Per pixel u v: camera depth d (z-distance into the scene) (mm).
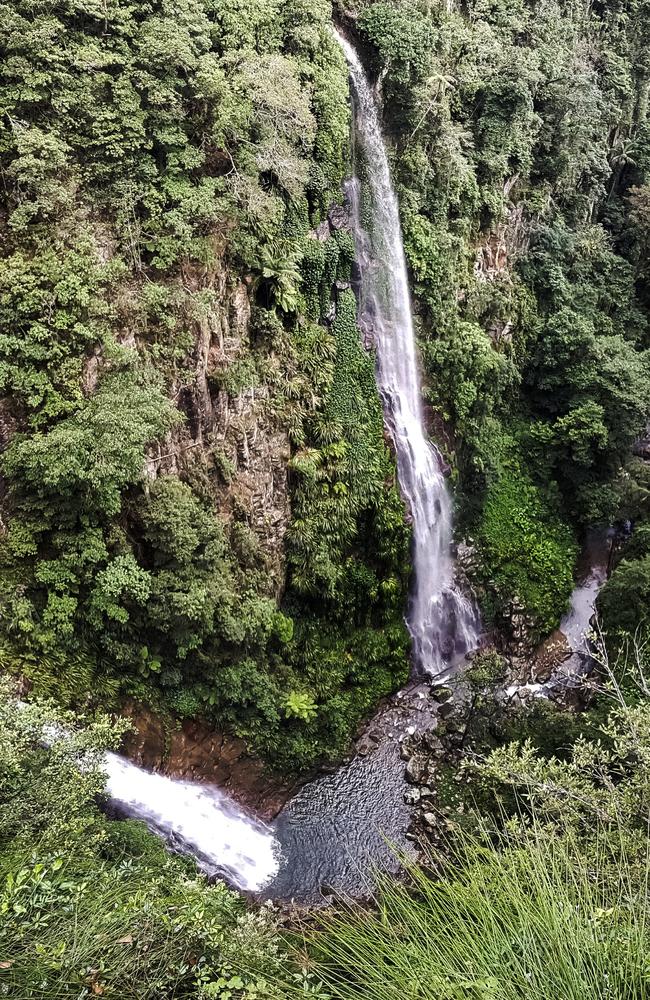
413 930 6504
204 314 20031
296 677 23344
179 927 7836
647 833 9492
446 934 6188
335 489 24625
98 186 18781
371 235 28406
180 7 19609
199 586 19594
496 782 18922
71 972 6973
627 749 11484
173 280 19859
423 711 25328
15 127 17203
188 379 19922
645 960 5656
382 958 6383
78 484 17312
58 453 16766
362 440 25938
